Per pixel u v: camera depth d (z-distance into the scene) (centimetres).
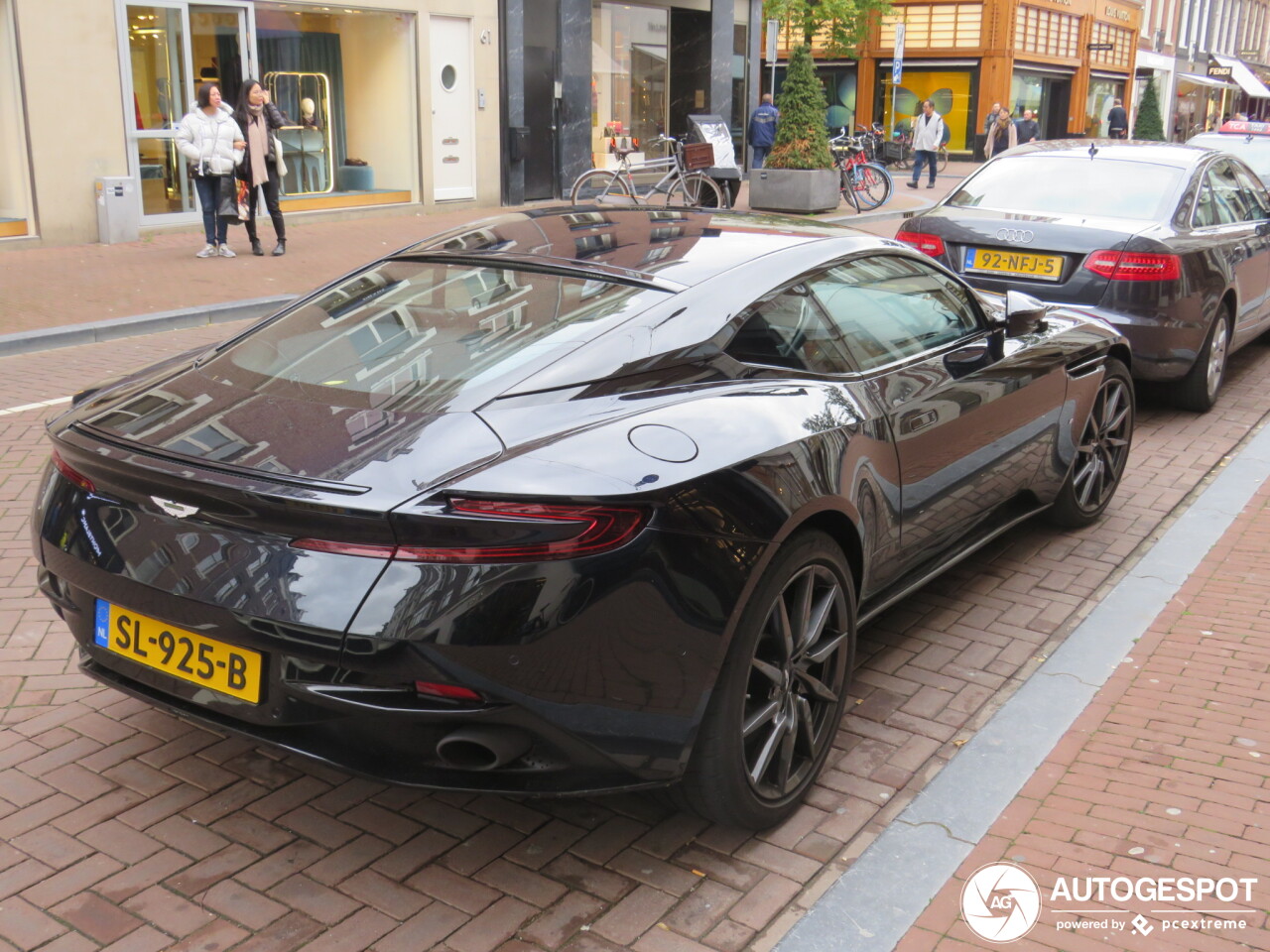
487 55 1845
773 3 2636
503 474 250
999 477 433
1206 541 519
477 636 243
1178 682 389
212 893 277
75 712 360
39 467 594
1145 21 4919
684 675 265
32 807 310
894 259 402
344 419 276
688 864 294
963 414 392
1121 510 568
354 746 261
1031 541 524
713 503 272
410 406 279
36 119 1335
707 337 311
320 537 249
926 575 398
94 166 1396
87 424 294
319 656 246
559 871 289
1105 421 530
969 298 441
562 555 248
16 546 490
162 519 268
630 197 1802
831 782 332
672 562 261
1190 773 333
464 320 317
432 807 315
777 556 290
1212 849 298
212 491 253
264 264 1277
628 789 270
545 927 268
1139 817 312
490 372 290
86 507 283
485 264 348
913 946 264
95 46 1375
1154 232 672
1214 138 1474
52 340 903
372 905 274
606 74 2152
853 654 336
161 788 320
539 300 321
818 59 3916
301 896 277
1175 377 693
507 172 1916
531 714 250
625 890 283
